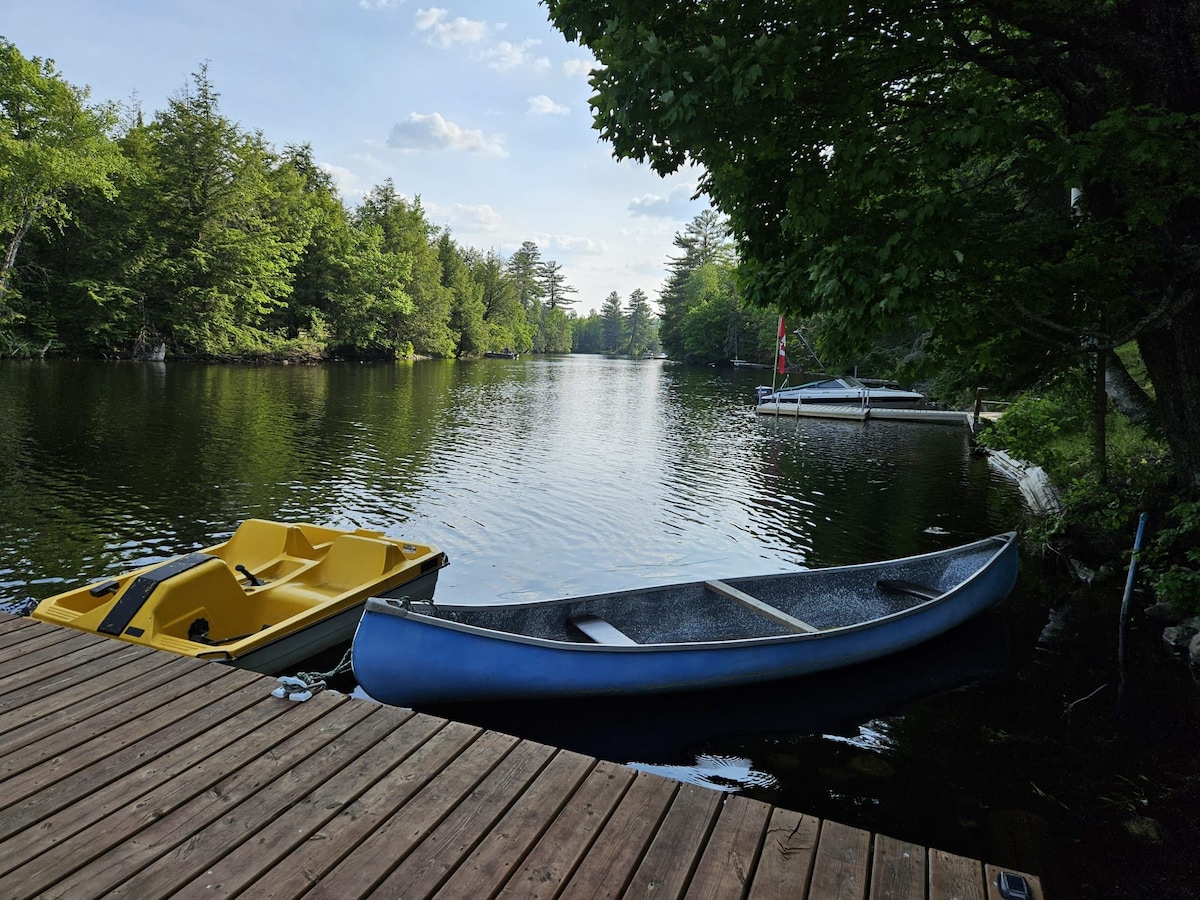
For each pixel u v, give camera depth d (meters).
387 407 23.97
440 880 2.47
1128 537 8.75
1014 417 12.22
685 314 83.75
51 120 31.50
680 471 15.27
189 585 5.18
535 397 31.42
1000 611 7.53
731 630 6.61
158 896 2.36
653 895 2.43
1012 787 4.45
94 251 35.44
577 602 5.95
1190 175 4.80
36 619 4.95
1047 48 5.66
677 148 5.64
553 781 3.08
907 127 5.79
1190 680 6.00
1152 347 6.52
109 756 3.18
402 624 4.68
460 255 89.62
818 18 5.11
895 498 13.20
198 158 38.78
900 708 5.45
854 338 5.74
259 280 43.88
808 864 2.63
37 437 14.84
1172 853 3.82
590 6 5.80
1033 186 6.44
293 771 3.10
